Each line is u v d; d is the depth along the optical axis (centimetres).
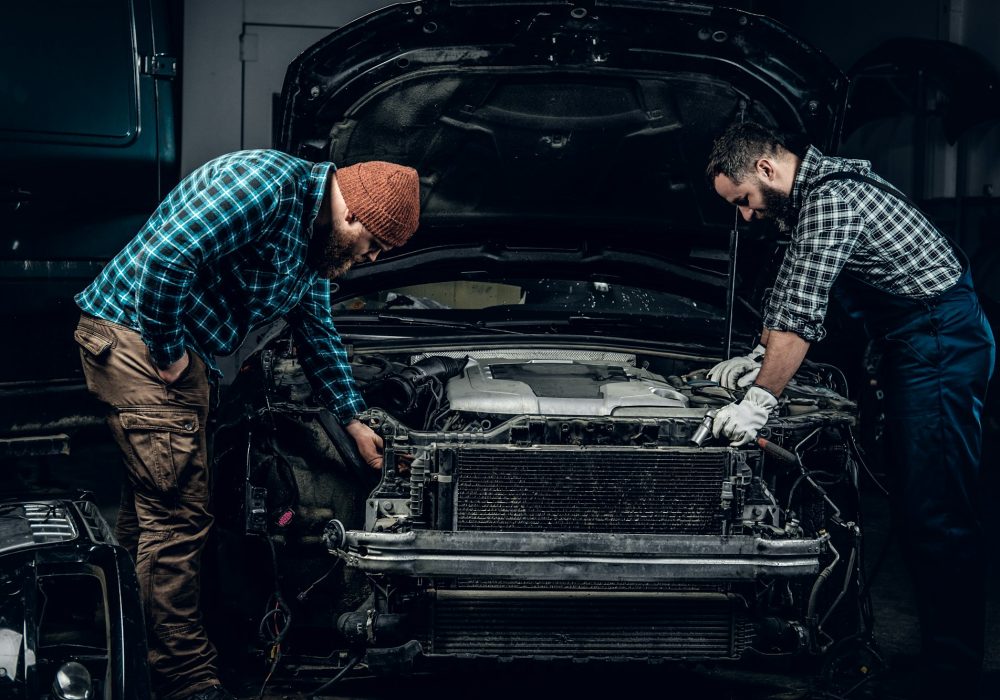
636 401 294
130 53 436
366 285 401
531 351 355
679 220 391
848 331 549
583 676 337
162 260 255
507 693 323
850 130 812
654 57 344
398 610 276
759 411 279
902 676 341
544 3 328
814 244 291
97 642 274
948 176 785
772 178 301
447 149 370
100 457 654
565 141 368
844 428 309
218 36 765
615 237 404
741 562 268
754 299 400
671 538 267
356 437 298
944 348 307
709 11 330
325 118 351
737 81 349
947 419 309
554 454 271
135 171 442
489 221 393
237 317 286
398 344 346
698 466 274
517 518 273
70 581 293
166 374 279
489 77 349
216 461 321
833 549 297
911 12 800
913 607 418
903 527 321
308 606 310
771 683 333
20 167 416
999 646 376
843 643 319
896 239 301
